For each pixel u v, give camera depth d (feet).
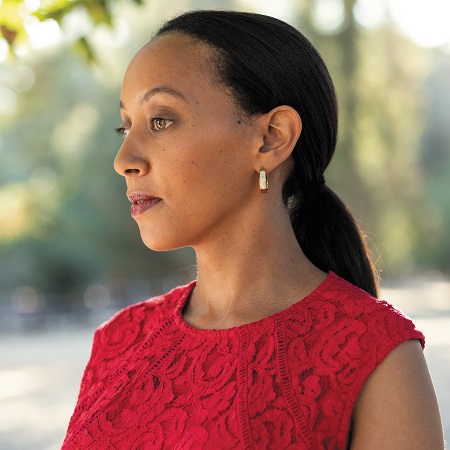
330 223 8.18
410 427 6.31
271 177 7.40
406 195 87.15
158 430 6.97
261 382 6.67
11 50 12.95
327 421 6.43
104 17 13.21
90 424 7.37
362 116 75.92
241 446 6.44
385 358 6.52
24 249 96.22
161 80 7.15
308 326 6.88
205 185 7.07
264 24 7.38
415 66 87.04
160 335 7.67
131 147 7.18
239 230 7.34
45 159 96.78
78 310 91.66
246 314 7.29
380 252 8.94
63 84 94.02
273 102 7.24
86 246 95.25
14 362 60.80
